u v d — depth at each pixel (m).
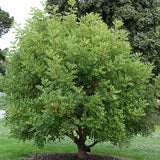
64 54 6.27
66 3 17.12
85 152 7.94
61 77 5.55
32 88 6.79
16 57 6.80
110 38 6.50
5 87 6.91
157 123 7.47
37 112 6.33
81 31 6.93
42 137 6.14
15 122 6.31
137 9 17.70
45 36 6.74
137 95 6.41
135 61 7.16
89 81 6.56
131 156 9.12
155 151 10.39
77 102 5.76
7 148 9.26
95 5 16.55
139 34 16.67
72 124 6.07
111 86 5.90
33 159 7.72
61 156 8.22
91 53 5.96
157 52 16.98
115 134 6.23
